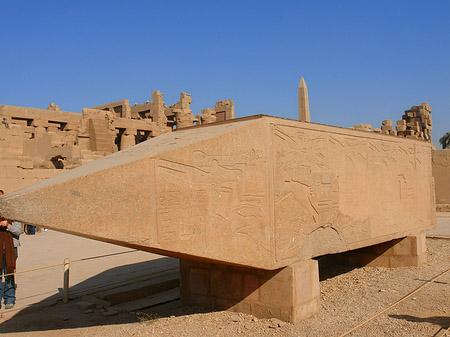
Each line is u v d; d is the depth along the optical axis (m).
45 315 5.55
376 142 6.70
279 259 4.73
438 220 14.47
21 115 27.50
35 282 7.18
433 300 5.49
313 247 5.26
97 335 4.70
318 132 5.48
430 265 7.54
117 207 3.70
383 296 5.75
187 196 4.14
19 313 5.61
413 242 7.36
